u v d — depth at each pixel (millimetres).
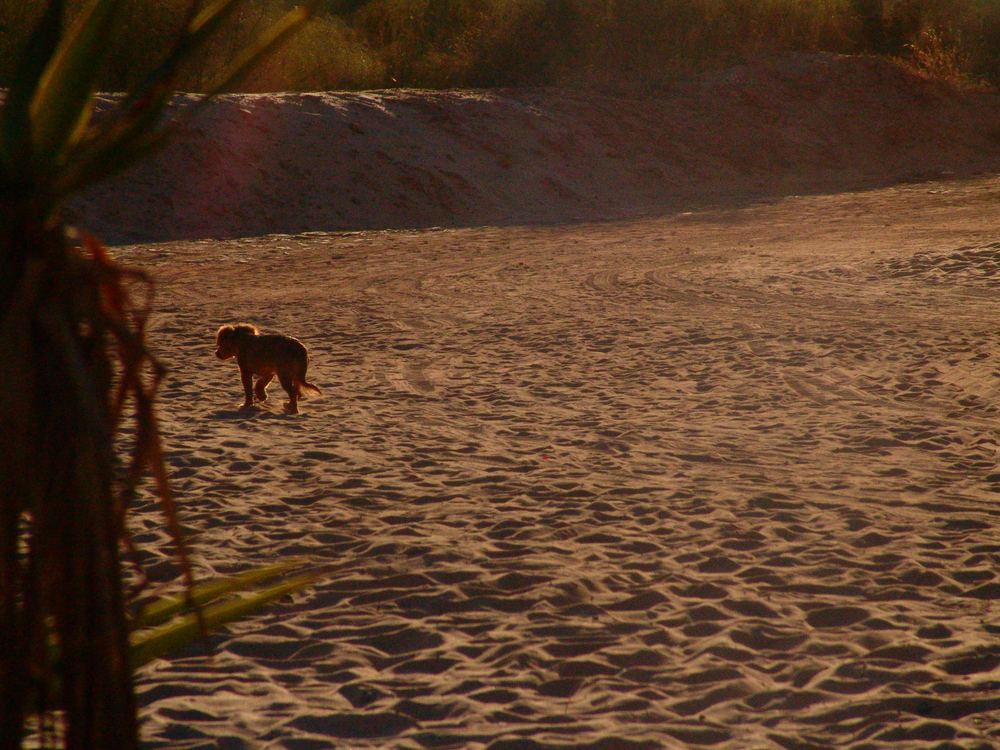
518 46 60781
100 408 3193
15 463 3004
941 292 23312
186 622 3598
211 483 11125
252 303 24828
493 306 23891
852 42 72750
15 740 3213
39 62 2967
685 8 64750
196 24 3082
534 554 8961
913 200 43125
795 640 7121
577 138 51469
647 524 9781
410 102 48500
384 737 5805
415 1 63000
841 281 25406
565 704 6207
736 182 52781
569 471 11633
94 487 3145
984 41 78250
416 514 10102
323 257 32125
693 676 6570
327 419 14414
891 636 7156
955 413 13984
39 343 3082
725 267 28469
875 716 6004
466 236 36719
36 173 3062
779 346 18547
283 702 6238
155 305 24516
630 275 27641
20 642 3182
